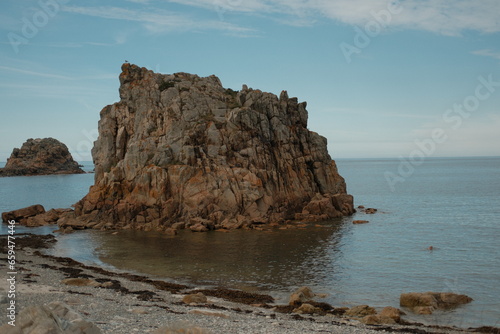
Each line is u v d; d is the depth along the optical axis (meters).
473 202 126.38
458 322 36.19
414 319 36.69
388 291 45.28
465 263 56.41
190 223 82.62
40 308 21.42
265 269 53.88
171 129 92.75
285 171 99.75
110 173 92.38
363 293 44.59
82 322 21.73
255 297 42.38
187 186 86.50
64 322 21.30
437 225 86.50
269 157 97.06
